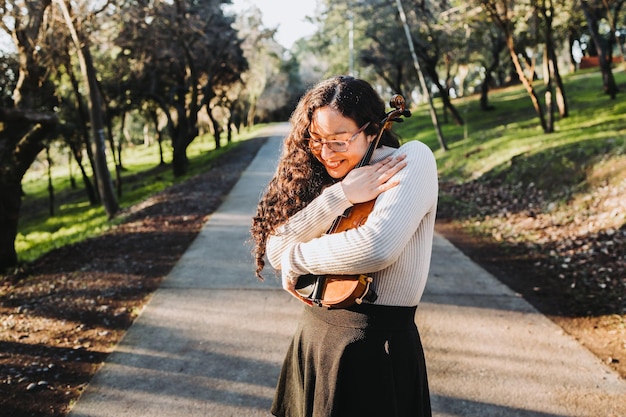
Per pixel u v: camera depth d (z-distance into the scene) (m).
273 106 52.59
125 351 4.01
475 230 8.21
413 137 24.34
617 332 4.18
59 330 4.46
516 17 15.47
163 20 20.33
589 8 19.02
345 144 1.50
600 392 3.35
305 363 1.59
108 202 13.08
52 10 11.73
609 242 6.30
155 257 6.84
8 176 6.45
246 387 3.46
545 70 14.23
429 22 21.88
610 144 9.48
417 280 1.50
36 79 10.55
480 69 41.81
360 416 1.48
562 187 9.07
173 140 26.39
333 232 1.50
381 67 29.36
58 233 15.24
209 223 8.95
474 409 3.18
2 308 5.12
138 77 24.70
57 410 3.21
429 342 4.13
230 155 24.64
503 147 13.69
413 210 1.40
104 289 5.55
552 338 4.18
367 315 1.48
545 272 5.86
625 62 15.45
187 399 3.32
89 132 23.17
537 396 3.32
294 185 1.58
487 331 4.33
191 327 4.45
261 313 4.75
